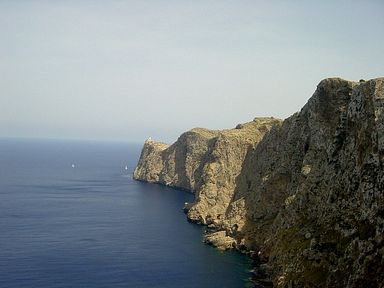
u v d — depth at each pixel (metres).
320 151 122.19
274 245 120.19
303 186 119.19
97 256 131.25
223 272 117.25
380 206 83.50
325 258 95.50
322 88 129.00
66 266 121.00
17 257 128.25
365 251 81.62
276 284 103.19
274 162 155.50
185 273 116.31
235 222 155.12
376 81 98.94
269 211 148.25
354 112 104.69
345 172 102.12
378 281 75.69
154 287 106.06
